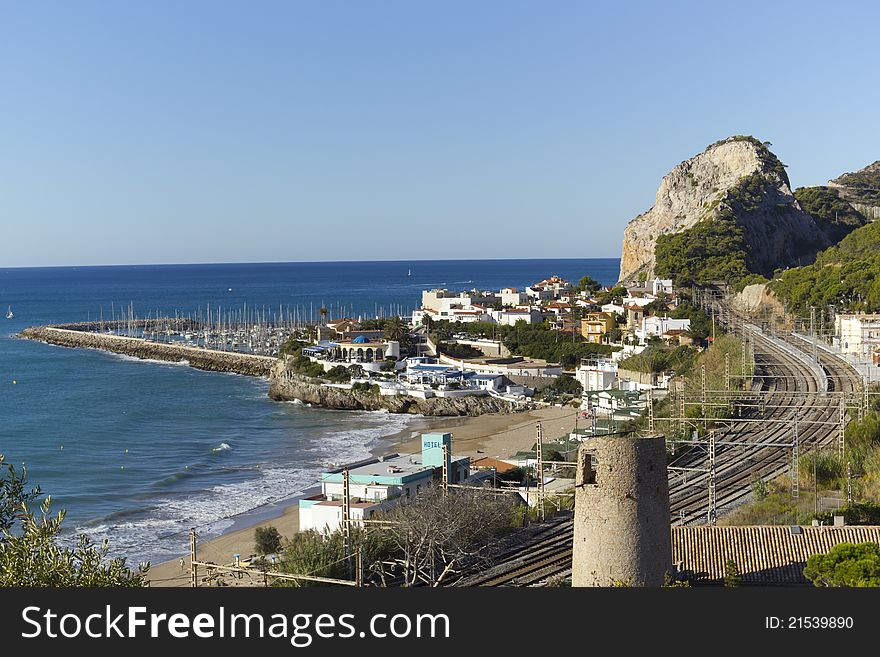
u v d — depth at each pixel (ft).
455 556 207.72
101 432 499.51
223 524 311.27
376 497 270.05
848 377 412.36
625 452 135.23
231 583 211.82
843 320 516.32
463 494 246.06
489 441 453.17
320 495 281.95
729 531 168.96
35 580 112.37
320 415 566.36
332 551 209.26
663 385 485.56
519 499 280.92
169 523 312.71
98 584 115.55
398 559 212.84
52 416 551.18
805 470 261.65
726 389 363.76
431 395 577.02
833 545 161.99
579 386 579.07
